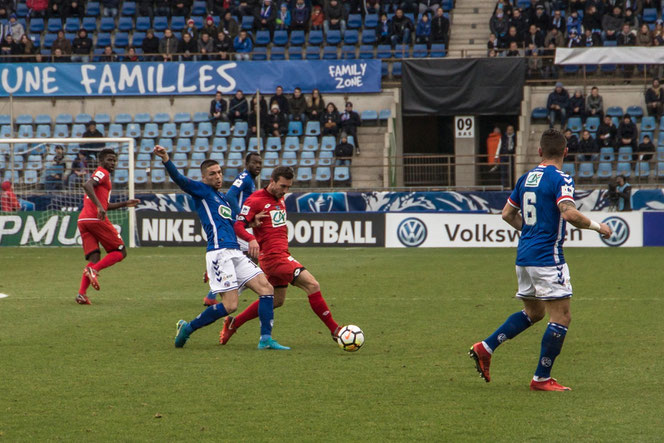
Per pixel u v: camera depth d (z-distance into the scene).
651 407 11.70
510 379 13.57
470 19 57.91
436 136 59.25
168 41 56.00
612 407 11.71
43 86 54.16
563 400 12.14
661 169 47.41
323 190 47.56
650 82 52.53
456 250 39.97
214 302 22.27
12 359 15.37
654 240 40.69
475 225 41.28
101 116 54.31
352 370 14.33
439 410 11.62
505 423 10.94
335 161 50.12
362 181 50.81
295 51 57.81
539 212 12.58
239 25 59.19
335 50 57.28
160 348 16.55
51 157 49.97
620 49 49.91
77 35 58.66
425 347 16.47
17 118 54.50
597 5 54.34
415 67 51.91
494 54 52.62
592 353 15.68
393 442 10.15
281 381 13.49
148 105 54.69
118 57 57.94
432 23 55.06
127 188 51.03
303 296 24.31
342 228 42.19
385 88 54.28
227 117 52.72
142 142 53.16
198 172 51.16
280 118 50.91
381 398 12.34
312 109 51.81
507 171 48.97
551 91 52.75
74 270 31.67
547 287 12.48
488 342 12.98
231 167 50.31
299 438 10.34
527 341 17.05
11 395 12.62
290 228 42.53
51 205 43.94
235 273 16.50
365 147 52.59
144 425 10.96
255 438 10.35
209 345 16.91
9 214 42.69
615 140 48.44
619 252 38.00
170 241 42.66
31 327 19.02
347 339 15.80
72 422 11.11
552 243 12.52
